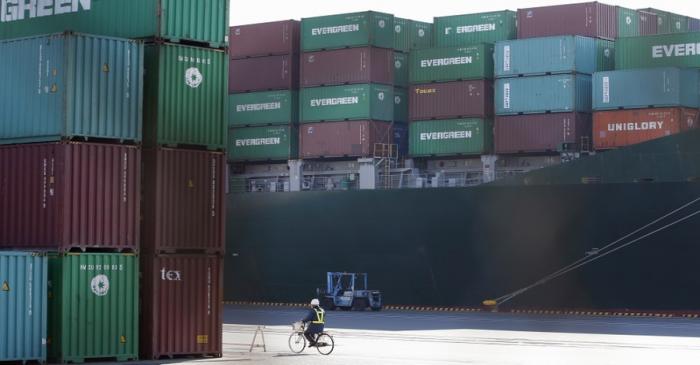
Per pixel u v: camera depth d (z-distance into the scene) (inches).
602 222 2549.2
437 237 2773.1
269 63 3203.7
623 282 2524.6
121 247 1446.9
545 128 2859.3
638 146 2516.0
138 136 1465.3
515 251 2662.4
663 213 2472.9
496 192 2696.9
